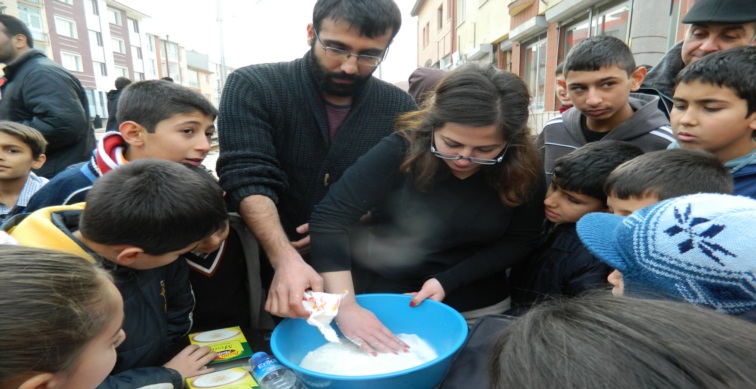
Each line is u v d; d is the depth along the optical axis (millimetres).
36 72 2297
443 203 1223
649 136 1648
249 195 1271
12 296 546
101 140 1305
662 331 353
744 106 1096
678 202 647
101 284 659
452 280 1218
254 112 1383
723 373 318
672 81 1989
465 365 956
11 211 2021
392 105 1558
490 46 8984
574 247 1324
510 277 1618
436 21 15562
